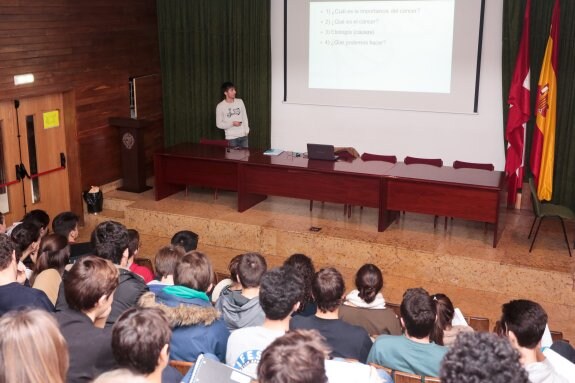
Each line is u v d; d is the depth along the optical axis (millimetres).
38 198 7691
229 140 8656
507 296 6121
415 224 7262
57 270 3826
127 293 3109
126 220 7875
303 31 8883
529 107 7461
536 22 7438
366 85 8680
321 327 3102
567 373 2469
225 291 3490
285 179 7336
